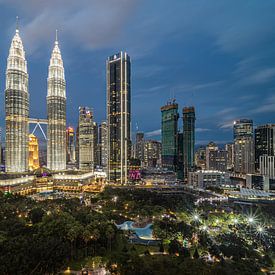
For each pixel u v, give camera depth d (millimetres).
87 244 177750
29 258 134125
